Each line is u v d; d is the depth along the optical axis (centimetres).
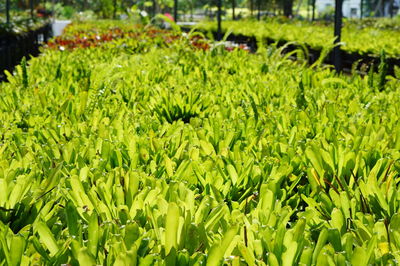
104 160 303
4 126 400
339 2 985
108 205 249
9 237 209
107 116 455
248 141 365
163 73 702
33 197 247
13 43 1722
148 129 397
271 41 1775
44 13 4628
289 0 5091
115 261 185
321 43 1370
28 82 641
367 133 377
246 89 590
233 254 211
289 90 601
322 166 303
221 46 1031
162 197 250
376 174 294
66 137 381
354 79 688
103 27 2386
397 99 536
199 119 417
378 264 202
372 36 1531
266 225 214
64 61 840
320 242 203
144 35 1678
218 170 289
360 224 226
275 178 283
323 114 451
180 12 7831
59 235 223
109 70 648
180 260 197
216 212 227
